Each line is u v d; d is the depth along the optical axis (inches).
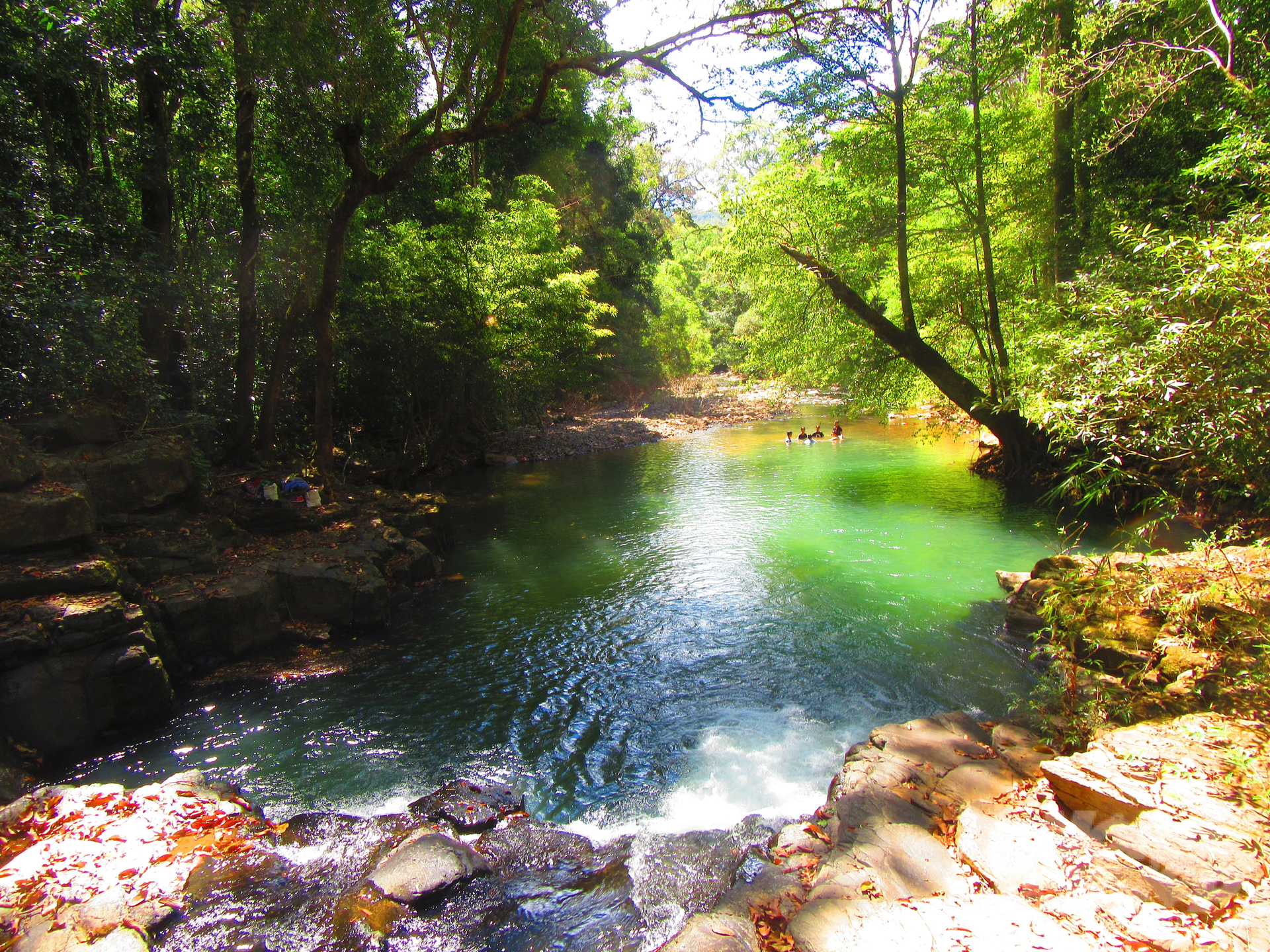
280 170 631.2
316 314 611.8
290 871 226.5
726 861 229.3
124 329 438.9
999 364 770.8
